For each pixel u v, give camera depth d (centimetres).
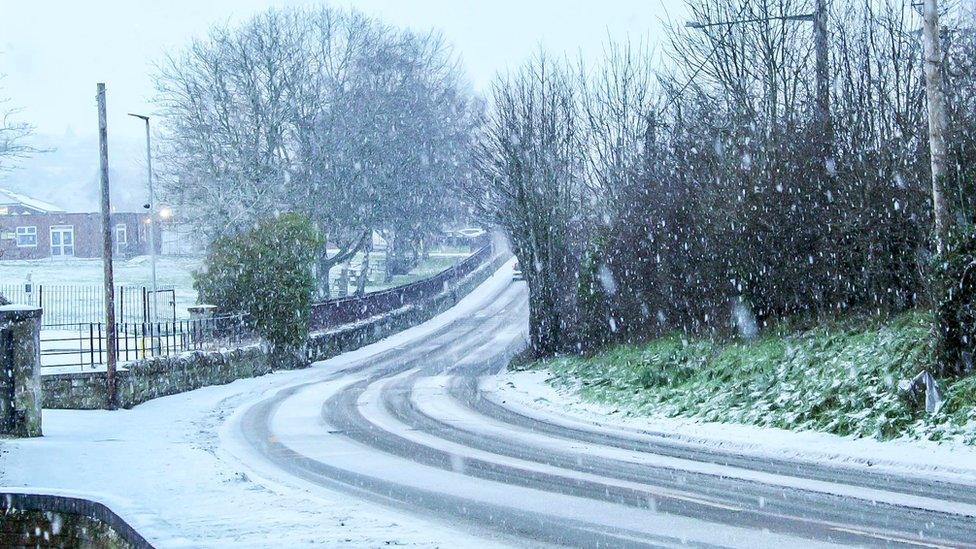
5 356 2283
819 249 2823
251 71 6488
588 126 4788
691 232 3575
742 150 3061
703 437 2191
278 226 4591
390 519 1303
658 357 3231
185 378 3553
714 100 3491
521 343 5584
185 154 6612
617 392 2977
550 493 1570
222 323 4131
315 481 1748
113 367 2959
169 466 1827
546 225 4622
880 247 2600
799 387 2316
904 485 1534
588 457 1970
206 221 6462
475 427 2550
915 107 2689
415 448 2175
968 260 1967
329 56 7131
